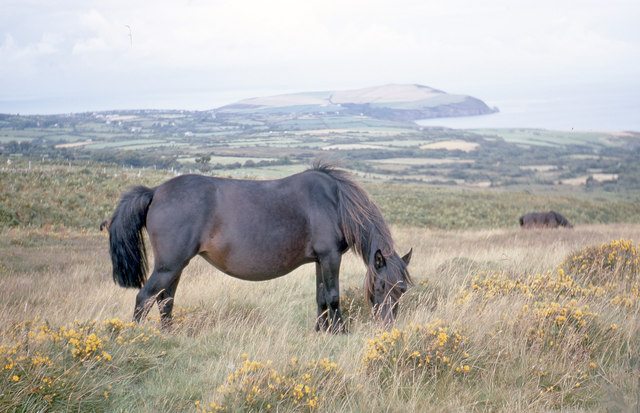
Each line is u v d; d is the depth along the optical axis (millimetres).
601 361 4348
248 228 5699
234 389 3662
